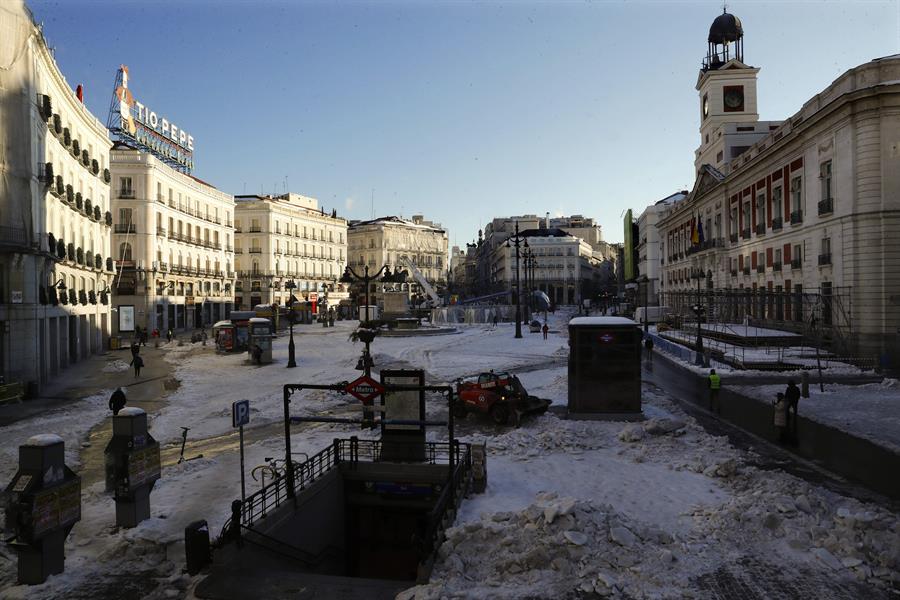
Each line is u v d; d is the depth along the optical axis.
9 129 25.00
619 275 163.12
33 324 26.20
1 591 8.06
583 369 18.27
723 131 58.81
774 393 22.86
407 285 103.88
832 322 33.38
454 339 49.72
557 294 143.88
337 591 8.02
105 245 43.59
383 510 13.14
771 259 42.97
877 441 15.21
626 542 8.43
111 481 12.20
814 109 35.84
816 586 7.53
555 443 15.25
